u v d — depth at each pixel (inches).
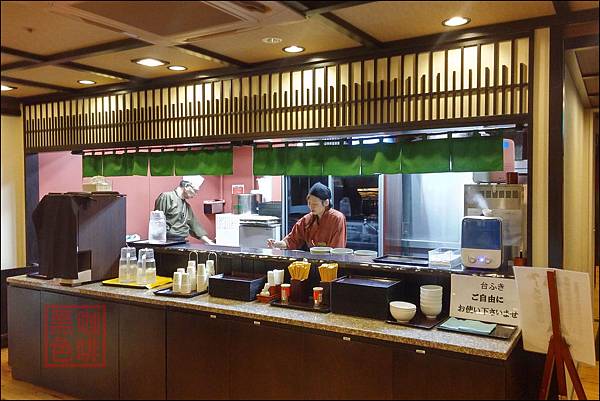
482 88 115.3
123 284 155.8
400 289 125.1
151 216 179.3
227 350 128.9
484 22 110.8
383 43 124.3
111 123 178.9
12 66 142.9
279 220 224.2
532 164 111.1
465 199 124.7
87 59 140.9
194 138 158.7
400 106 125.0
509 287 113.1
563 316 101.5
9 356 172.4
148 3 77.4
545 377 103.8
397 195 187.2
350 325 113.8
